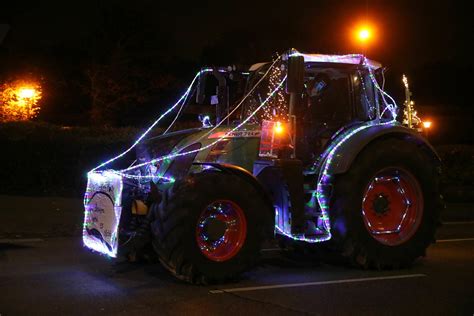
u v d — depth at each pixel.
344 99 8.63
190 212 6.90
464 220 14.05
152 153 8.47
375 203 8.31
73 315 5.81
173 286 7.00
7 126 14.98
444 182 18.59
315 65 8.36
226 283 7.20
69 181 14.97
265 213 7.36
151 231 7.21
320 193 7.97
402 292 6.86
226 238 7.21
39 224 11.17
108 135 15.11
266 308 6.14
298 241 9.05
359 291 6.89
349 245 7.96
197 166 7.98
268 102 8.35
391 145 8.31
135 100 28.16
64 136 14.87
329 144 8.20
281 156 7.52
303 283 7.27
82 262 8.29
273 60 8.65
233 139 8.04
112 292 6.69
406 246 8.21
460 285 7.23
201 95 9.53
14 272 7.63
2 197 14.02
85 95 28.55
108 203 7.28
